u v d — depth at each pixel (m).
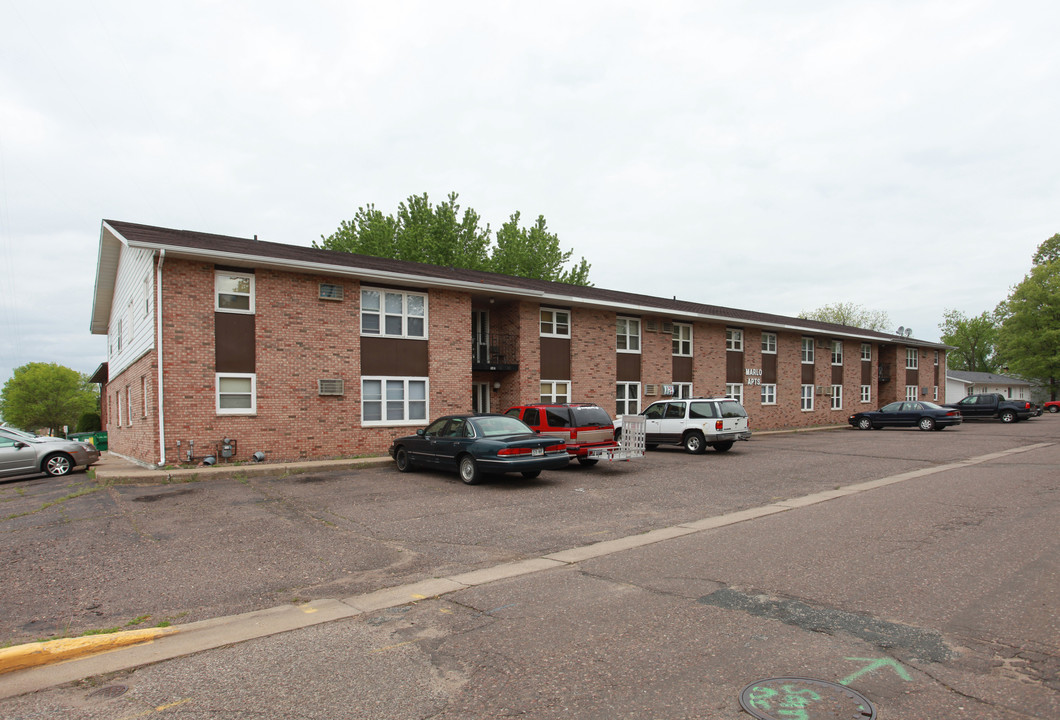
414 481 13.46
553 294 21.45
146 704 3.97
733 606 5.43
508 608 5.57
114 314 24.77
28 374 85.19
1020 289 56.84
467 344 19.75
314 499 11.37
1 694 4.17
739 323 28.80
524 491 12.14
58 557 7.63
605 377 23.92
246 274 15.96
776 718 3.51
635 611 5.38
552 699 3.83
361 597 6.07
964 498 10.55
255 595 6.20
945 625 4.87
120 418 23.02
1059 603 5.29
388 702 3.88
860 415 31.94
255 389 15.86
